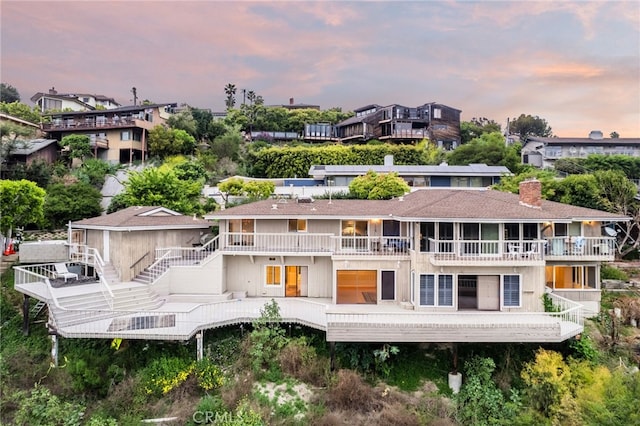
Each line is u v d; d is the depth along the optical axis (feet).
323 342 64.59
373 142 213.25
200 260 82.17
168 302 76.95
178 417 52.16
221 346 63.16
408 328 58.29
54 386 56.65
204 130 211.00
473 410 55.72
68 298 66.18
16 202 95.61
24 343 69.67
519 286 69.87
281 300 72.23
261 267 82.28
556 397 53.52
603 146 209.36
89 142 164.66
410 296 74.54
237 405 53.67
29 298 78.74
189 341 63.82
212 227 92.89
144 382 56.29
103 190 146.61
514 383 59.52
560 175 166.50
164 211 92.68
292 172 181.78
